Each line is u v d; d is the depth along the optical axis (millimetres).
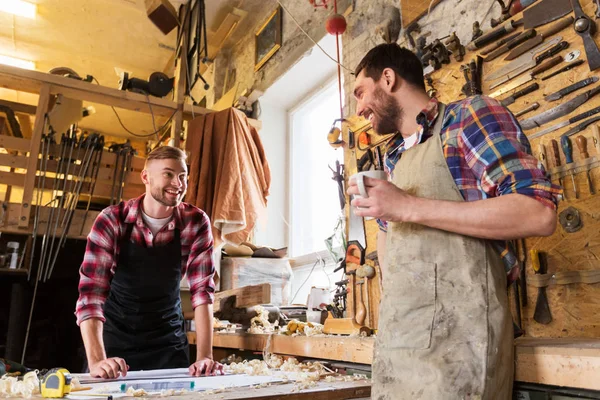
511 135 1025
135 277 2033
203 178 3117
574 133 1640
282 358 2088
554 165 1669
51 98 3459
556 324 1600
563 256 1609
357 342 1633
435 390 955
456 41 2061
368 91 1273
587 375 962
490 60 1972
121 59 5617
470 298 997
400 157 1227
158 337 2062
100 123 6258
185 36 3684
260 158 3369
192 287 2078
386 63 1249
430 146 1126
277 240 4234
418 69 1252
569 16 1724
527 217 917
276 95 4395
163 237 2096
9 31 5027
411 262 1063
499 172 984
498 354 980
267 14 4500
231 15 4480
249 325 2529
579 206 1593
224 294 2779
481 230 955
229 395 1191
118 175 3312
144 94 3400
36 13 4715
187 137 3365
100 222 1998
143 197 2125
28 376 1334
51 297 4012
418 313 1022
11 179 3033
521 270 1713
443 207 985
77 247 3926
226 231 2959
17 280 3939
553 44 1751
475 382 952
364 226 2404
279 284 3598
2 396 1212
